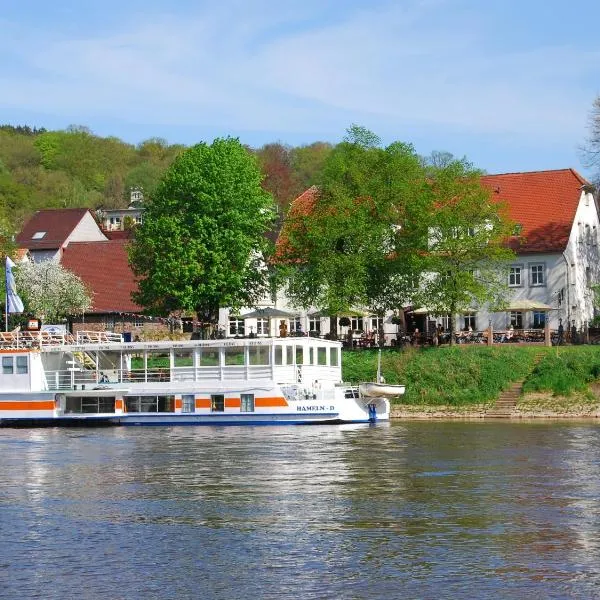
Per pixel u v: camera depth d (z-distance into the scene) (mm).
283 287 96062
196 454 49469
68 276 105000
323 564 28031
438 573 27094
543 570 27266
